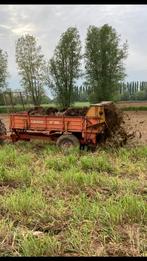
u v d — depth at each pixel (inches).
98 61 1581.0
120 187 319.3
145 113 1461.6
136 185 323.0
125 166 407.2
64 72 1568.7
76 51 1565.0
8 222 240.8
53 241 205.8
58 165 405.4
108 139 502.0
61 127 515.8
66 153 478.3
